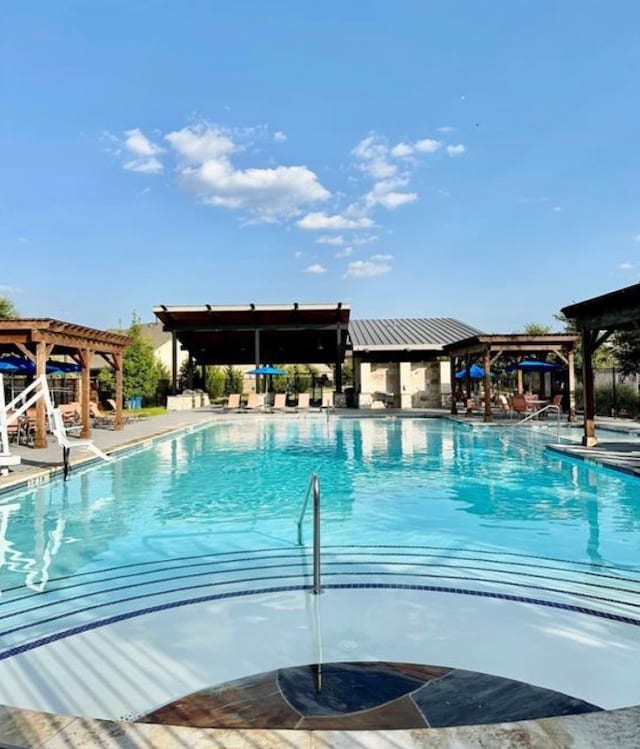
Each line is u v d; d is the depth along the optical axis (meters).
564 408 23.42
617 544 6.43
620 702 3.12
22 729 2.22
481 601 4.64
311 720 2.92
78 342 14.90
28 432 15.13
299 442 16.44
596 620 4.25
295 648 3.80
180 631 4.09
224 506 8.59
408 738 2.13
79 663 3.62
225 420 22.69
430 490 9.70
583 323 13.15
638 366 21.11
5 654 3.76
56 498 9.13
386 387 28.72
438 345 27.27
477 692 3.21
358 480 10.66
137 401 27.77
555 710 3.02
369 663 3.57
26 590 5.03
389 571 5.45
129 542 6.63
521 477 10.76
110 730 2.21
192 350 33.09
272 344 33.25
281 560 5.86
